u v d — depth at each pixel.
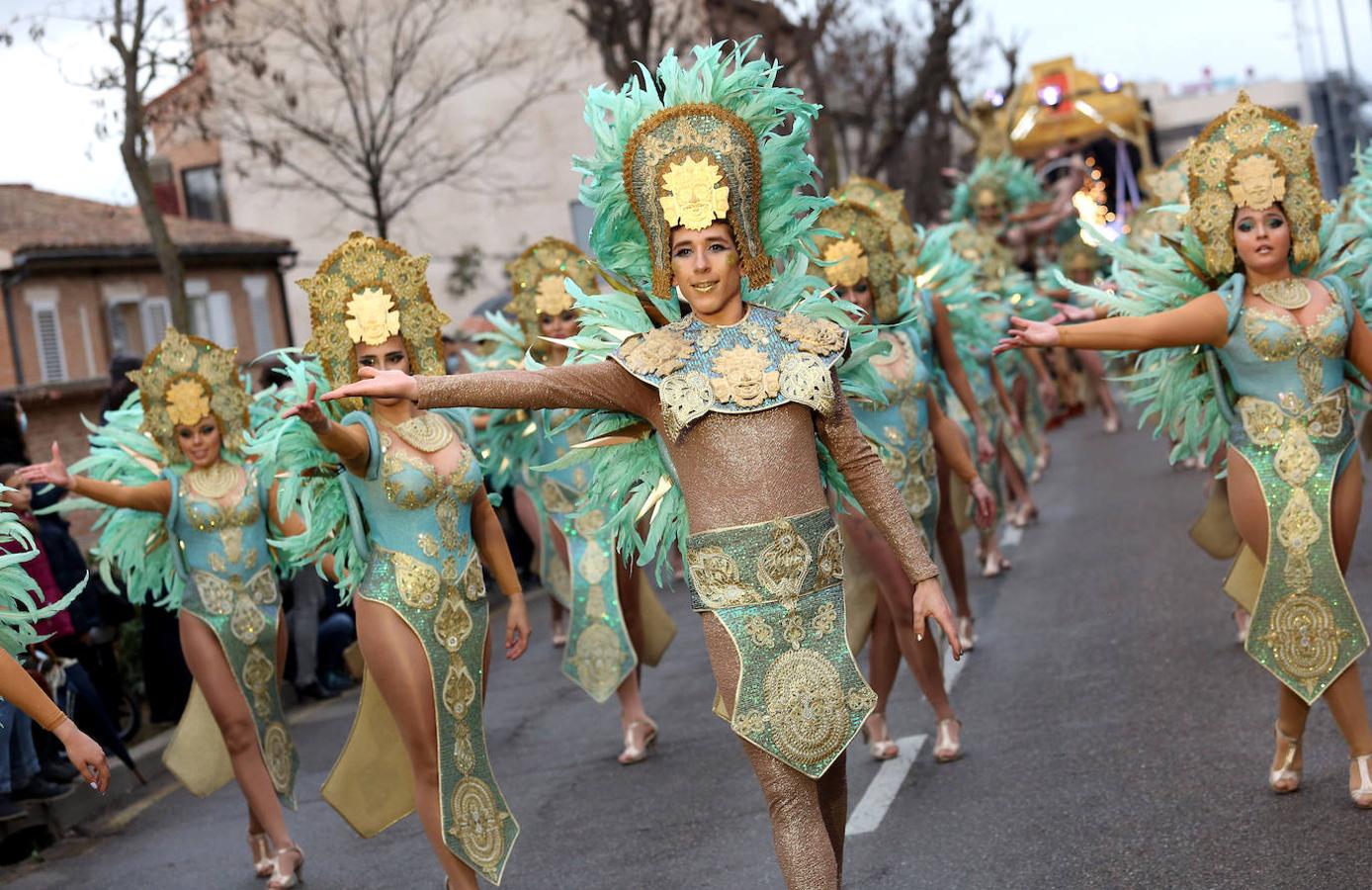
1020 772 6.41
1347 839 5.09
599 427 4.51
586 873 5.95
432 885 6.12
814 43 23.34
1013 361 13.27
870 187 9.43
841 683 4.21
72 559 8.66
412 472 5.59
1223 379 5.83
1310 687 5.55
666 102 4.41
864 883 5.33
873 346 4.59
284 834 6.43
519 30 28.28
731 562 4.18
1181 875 4.99
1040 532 12.82
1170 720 6.86
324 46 23.14
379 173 20.78
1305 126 5.74
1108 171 28.28
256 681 6.69
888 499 4.33
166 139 17.83
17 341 21.56
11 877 7.19
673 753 7.70
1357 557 9.73
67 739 4.45
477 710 5.70
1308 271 5.80
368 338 5.72
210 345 6.93
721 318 4.31
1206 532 7.99
